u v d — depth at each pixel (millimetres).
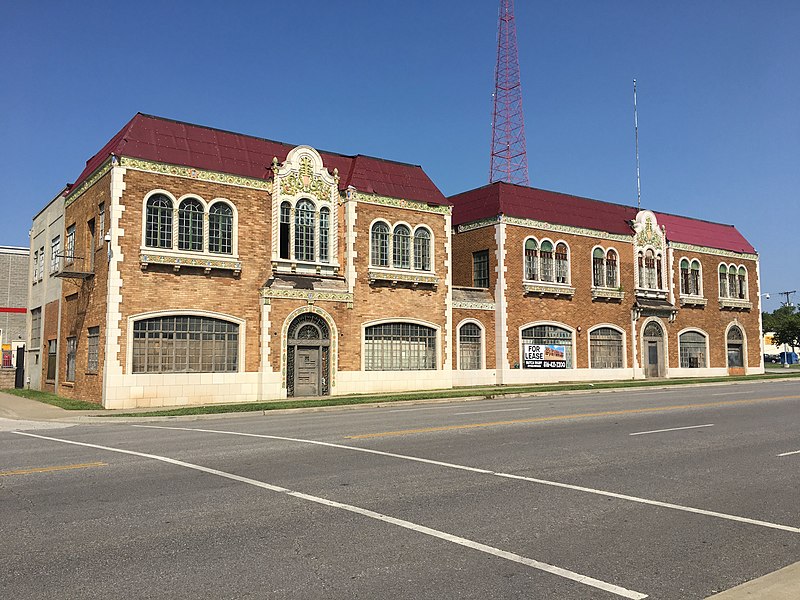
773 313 116125
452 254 40000
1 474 10406
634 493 9164
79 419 21125
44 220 36281
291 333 29469
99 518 7773
